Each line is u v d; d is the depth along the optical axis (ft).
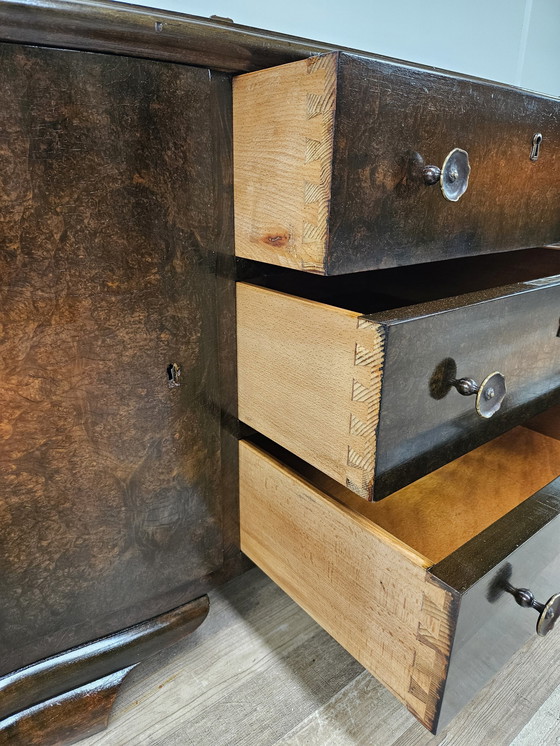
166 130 1.50
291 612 2.38
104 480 1.71
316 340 1.55
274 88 1.42
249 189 1.63
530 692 2.00
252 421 1.96
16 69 1.24
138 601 1.94
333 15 2.83
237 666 2.09
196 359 1.82
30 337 1.44
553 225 2.25
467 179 1.67
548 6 4.06
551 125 1.99
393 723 1.87
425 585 1.36
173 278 1.66
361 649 1.68
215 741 1.79
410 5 3.16
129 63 1.38
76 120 1.35
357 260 1.46
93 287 1.51
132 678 2.03
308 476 2.24
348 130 1.30
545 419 2.79
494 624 1.49
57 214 1.39
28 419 1.50
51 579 1.68
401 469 1.52
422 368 1.43
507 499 2.33
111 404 1.65
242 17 2.50
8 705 1.68
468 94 1.60
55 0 1.20
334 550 1.70
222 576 2.23
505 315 1.64
